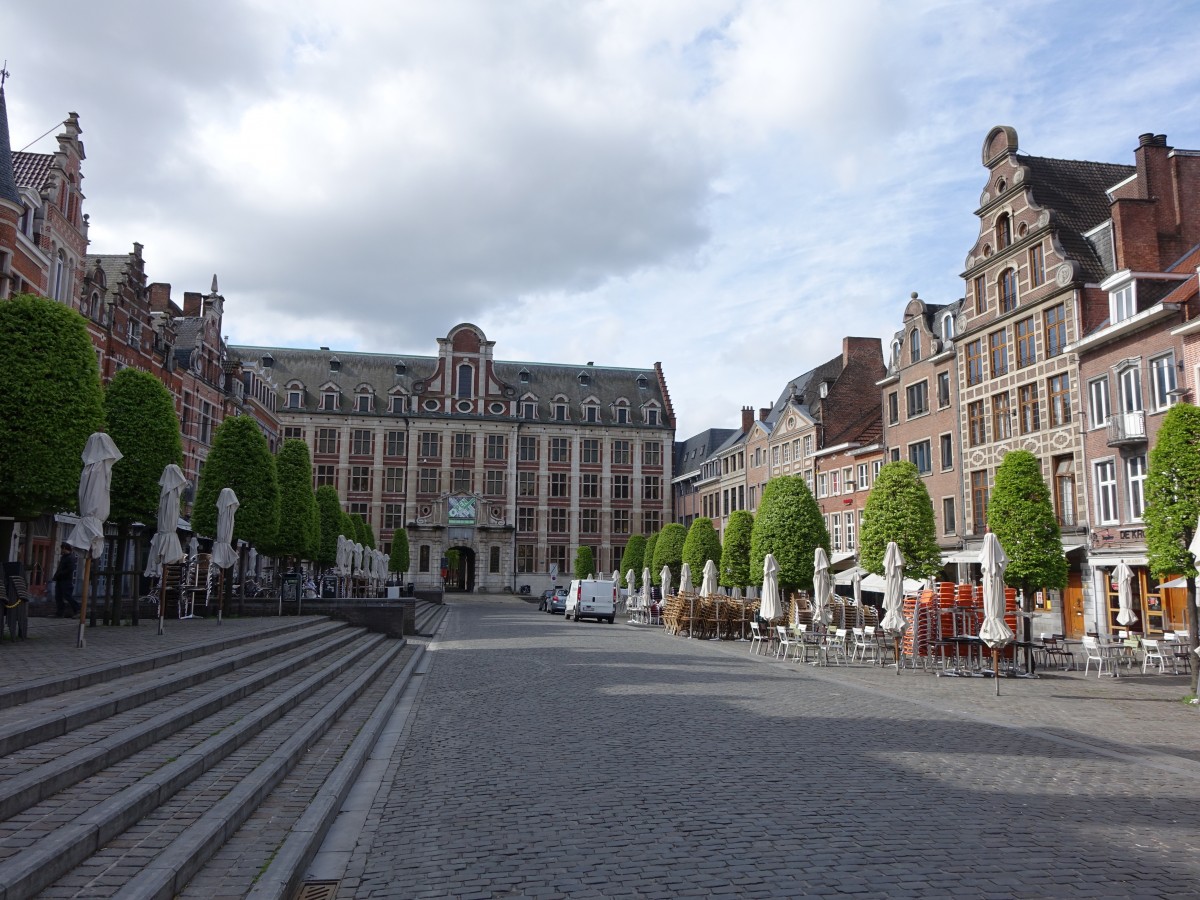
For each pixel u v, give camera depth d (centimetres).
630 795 841
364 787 895
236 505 2338
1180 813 803
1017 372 3556
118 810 604
